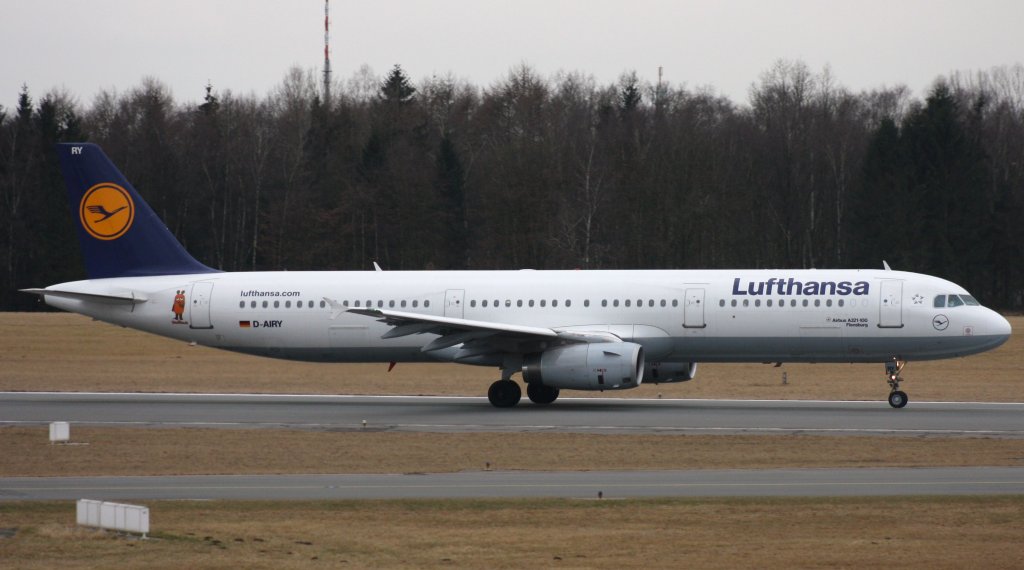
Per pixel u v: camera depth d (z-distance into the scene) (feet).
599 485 332.60
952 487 324.80
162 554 252.21
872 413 513.45
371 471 362.74
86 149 616.39
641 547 257.34
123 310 609.83
